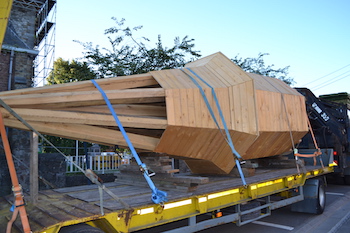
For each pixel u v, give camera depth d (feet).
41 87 12.11
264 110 19.53
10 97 10.89
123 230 10.39
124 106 14.11
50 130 12.01
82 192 14.66
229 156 17.97
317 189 23.62
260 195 17.39
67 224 9.23
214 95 15.69
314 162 26.43
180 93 14.32
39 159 28.99
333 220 22.88
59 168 30.04
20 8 36.29
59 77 64.59
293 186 21.06
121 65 35.42
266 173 21.21
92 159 37.11
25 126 11.26
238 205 16.06
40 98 11.38
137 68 36.24
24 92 11.60
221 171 18.78
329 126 32.91
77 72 36.94
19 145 30.35
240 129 16.99
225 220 15.08
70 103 12.07
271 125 19.77
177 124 13.79
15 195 8.79
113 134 13.79
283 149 23.58
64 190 15.34
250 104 18.22
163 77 14.88
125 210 10.52
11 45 32.19
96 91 12.60
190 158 17.06
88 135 13.02
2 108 10.56
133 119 13.30
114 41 37.40
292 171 22.33
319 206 23.59
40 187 28.71
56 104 11.82
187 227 13.11
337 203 28.63
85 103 12.46
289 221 22.45
